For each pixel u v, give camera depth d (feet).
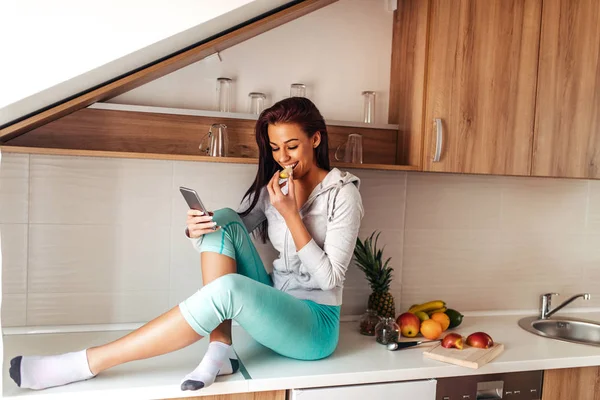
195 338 4.77
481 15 6.51
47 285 6.12
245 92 6.72
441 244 7.54
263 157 5.94
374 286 6.79
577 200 8.13
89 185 6.17
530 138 6.75
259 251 6.82
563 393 6.16
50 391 4.50
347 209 5.60
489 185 7.71
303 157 5.63
